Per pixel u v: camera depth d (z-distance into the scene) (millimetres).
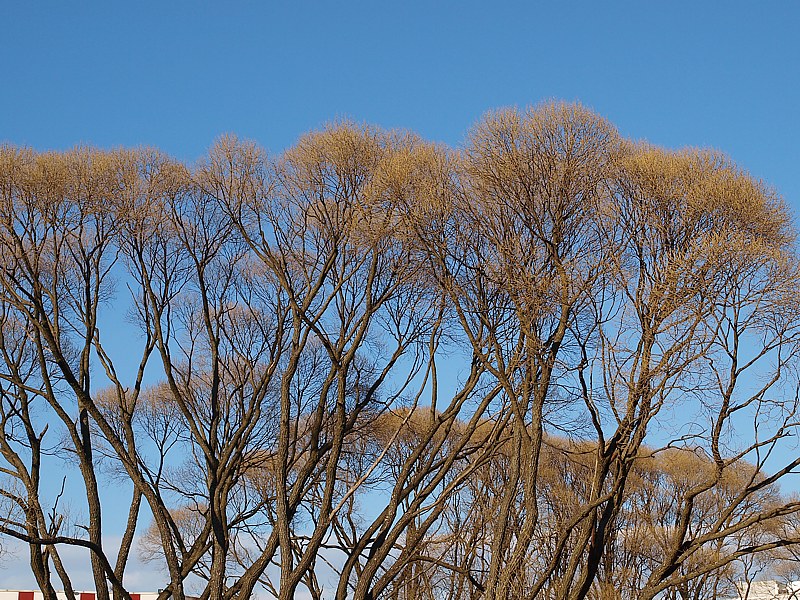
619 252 21375
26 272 26266
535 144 22000
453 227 22625
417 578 31594
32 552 24656
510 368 22188
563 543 21828
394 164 23141
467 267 22578
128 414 26609
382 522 24328
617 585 32406
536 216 21719
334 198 24969
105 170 25625
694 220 21047
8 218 24641
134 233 26031
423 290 24469
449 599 30656
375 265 24484
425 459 30656
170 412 29453
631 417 20703
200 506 34625
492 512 28781
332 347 25094
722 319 19750
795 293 19484
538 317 21484
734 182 21000
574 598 21703
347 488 30375
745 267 19578
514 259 21547
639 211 21516
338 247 24938
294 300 24781
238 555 32844
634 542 33781
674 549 20672
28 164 24906
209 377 29859
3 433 25688
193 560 25734
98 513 25484
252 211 26109
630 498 34906
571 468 33500
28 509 24625
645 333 20281
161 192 26234
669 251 21078
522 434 21453
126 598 23734
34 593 41125
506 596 20734
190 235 26656
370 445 31438
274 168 26031
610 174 22016
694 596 32469
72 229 25531
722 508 32250
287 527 24219
